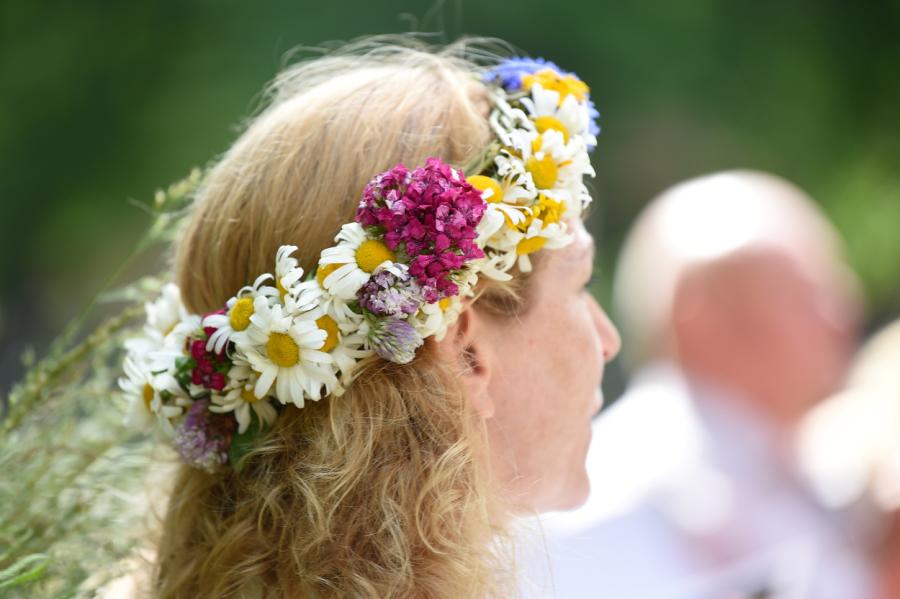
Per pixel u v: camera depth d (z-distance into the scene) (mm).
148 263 8273
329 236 1611
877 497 3143
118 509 2047
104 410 2064
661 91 9219
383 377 1585
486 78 1789
